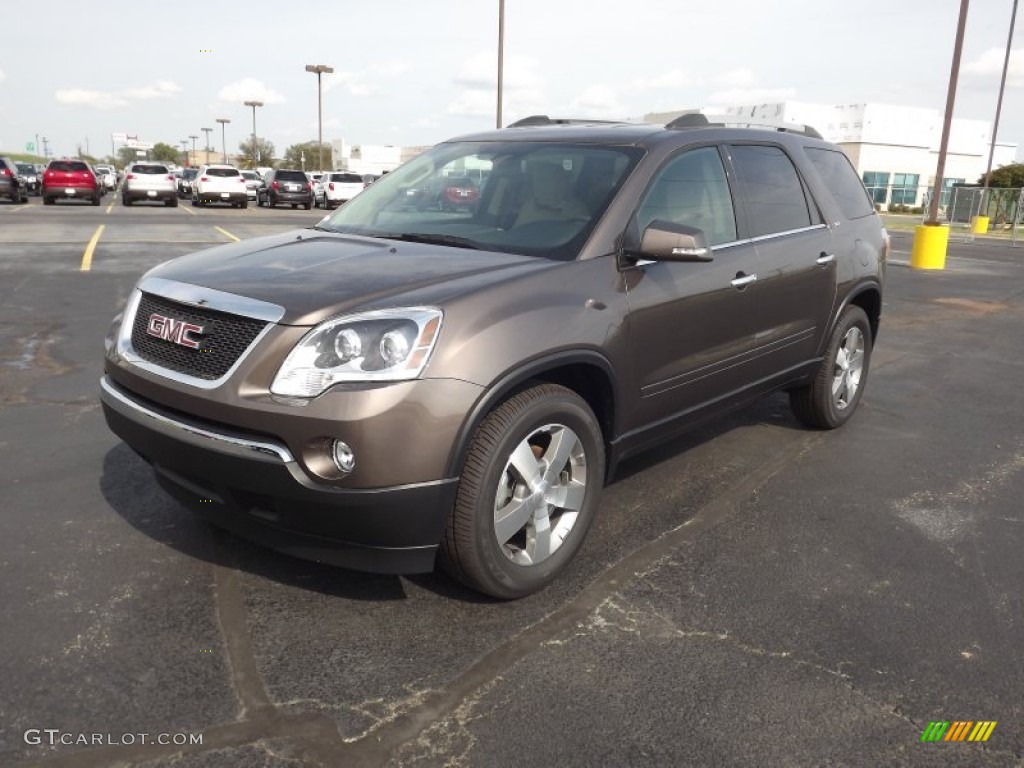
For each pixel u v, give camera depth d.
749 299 4.24
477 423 2.88
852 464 4.94
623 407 3.58
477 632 3.02
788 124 5.22
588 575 3.48
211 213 29.09
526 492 3.16
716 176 4.23
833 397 5.40
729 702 2.66
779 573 3.55
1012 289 13.96
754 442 5.29
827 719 2.60
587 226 3.52
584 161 3.89
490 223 3.75
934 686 2.78
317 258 3.39
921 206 56.53
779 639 3.04
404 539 2.87
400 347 2.76
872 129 54.88
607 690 2.71
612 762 2.38
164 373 3.03
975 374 7.50
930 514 4.23
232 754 2.37
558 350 3.12
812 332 4.96
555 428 3.24
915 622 3.18
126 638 2.91
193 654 2.83
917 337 9.30
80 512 3.91
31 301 9.25
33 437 4.92
